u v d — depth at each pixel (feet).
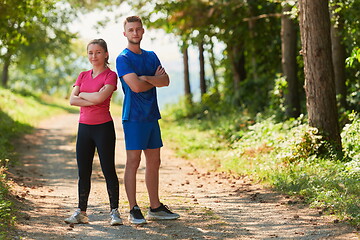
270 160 38.73
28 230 21.40
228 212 25.62
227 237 20.68
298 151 37.40
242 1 77.82
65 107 149.38
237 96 83.92
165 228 22.25
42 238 20.34
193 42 85.05
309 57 38.22
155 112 23.53
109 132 22.98
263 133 50.26
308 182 29.78
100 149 22.93
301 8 38.50
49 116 110.52
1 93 104.58
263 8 79.87
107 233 21.43
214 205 27.55
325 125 37.91
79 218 23.08
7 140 55.88
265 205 26.99
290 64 61.26
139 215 23.16
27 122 84.38
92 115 22.79
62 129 82.07
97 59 22.80
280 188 30.55
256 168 37.40
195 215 24.85
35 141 63.41
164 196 30.27
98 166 44.37
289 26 61.00
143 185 34.73
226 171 40.63
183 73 112.57
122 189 32.94
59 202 28.27
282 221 23.21
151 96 23.39
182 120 95.04
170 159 50.52
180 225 22.79
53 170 42.19
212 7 78.54
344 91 52.70
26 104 112.57
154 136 23.62
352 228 20.99
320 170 32.76
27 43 60.44
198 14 79.15
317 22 37.86
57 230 21.80
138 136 22.98
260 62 85.35
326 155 36.91
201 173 40.68
